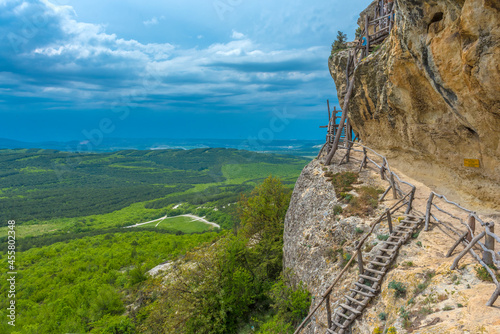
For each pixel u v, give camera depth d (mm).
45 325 20016
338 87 20781
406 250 8117
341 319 7938
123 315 19500
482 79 6723
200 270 15219
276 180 22453
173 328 13953
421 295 6172
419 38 8734
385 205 11281
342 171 15352
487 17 5961
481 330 4375
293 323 11023
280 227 20156
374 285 7715
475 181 9961
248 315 14469
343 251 10391
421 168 12984
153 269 28234
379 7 17922
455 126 10133
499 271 5629
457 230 8094
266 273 16125
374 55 13953
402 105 12273
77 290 25359
